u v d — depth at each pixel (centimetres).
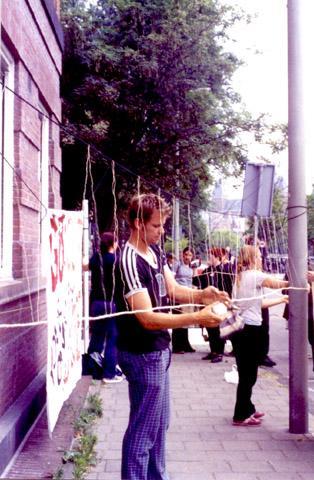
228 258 782
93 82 1658
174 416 674
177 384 847
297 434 605
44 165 823
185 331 1120
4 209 596
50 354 490
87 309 950
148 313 373
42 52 762
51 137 862
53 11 827
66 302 574
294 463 522
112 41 1772
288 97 611
